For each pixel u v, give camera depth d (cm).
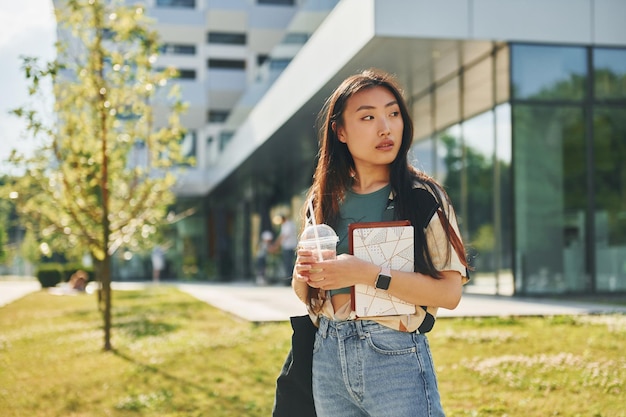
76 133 796
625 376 518
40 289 2272
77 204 788
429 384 192
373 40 1027
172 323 994
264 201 2564
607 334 699
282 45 1748
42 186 786
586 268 1177
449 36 1040
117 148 889
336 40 1160
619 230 1183
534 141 1148
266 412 472
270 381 569
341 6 1138
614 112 1168
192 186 3131
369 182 213
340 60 1139
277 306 1130
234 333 827
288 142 1783
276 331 825
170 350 739
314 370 208
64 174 776
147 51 798
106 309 778
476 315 843
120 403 505
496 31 1070
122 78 791
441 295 192
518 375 536
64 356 743
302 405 214
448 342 688
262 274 2108
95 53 768
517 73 1116
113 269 3178
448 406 464
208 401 509
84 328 1000
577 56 1142
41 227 816
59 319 1165
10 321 1160
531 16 1089
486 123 1240
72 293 2006
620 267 1184
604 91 1158
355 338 196
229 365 638
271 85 1847
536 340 683
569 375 535
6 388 579
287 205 2314
